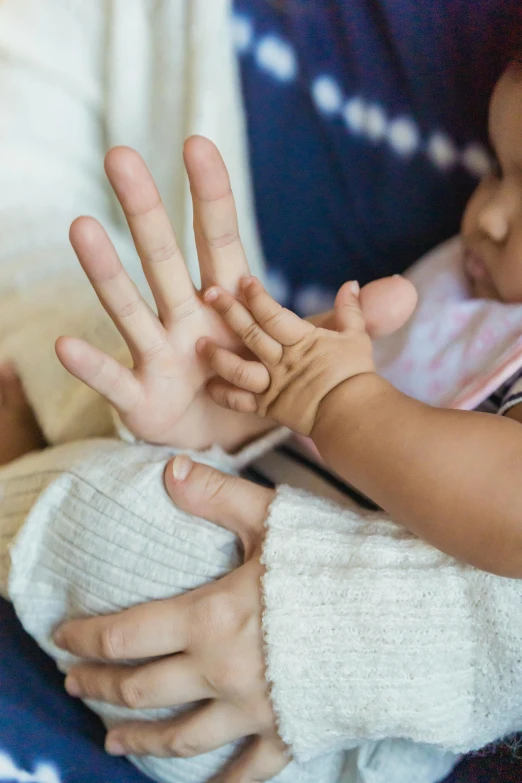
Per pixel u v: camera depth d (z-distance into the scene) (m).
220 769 0.51
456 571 0.45
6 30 0.81
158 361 0.50
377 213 0.76
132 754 0.51
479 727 0.45
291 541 0.47
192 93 0.76
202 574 0.50
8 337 0.71
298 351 0.48
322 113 0.72
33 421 0.72
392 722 0.43
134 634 0.47
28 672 0.55
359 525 0.49
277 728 0.45
